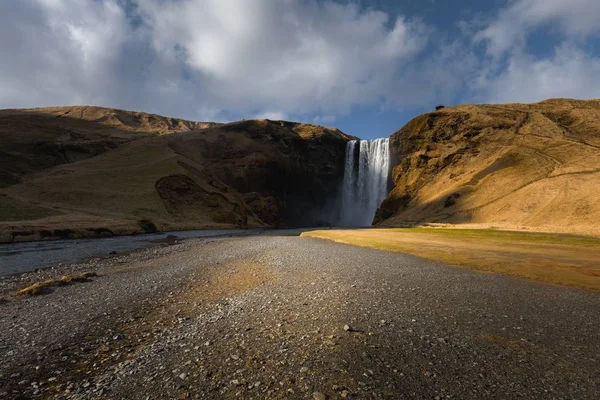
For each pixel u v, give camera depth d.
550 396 6.01
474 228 69.12
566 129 114.25
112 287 16.58
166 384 6.55
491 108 144.50
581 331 9.64
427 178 132.88
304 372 6.90
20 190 84.38
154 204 95.94
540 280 17.05
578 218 60.94
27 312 12.32
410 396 5.96
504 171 101.19
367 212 164.25
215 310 11.95
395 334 9.09
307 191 183.12
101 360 7.98
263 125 197.12
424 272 19.23
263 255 28.06
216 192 120.69
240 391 6.22
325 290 14.52
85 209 79.31
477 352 8.01
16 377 7.11
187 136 175.12
